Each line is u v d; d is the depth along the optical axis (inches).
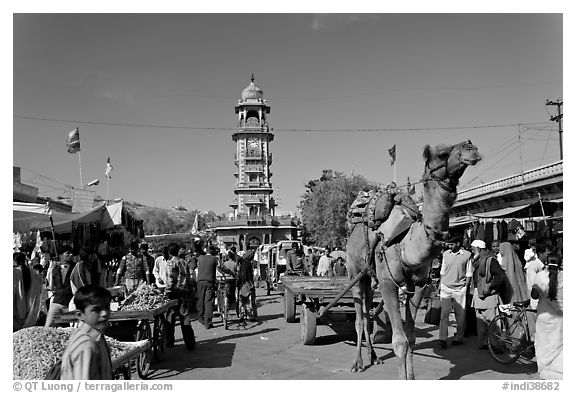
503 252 364.5
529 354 334.3
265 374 313.3
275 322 557.9
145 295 346.0
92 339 156.9
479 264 355.6
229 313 642.8
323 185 2431.1
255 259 1192.2
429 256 241.4
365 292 328.8
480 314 370.9
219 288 596.4
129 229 881.5
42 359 229.6
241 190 3927.2
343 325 494.0
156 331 355.9
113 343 267.1
